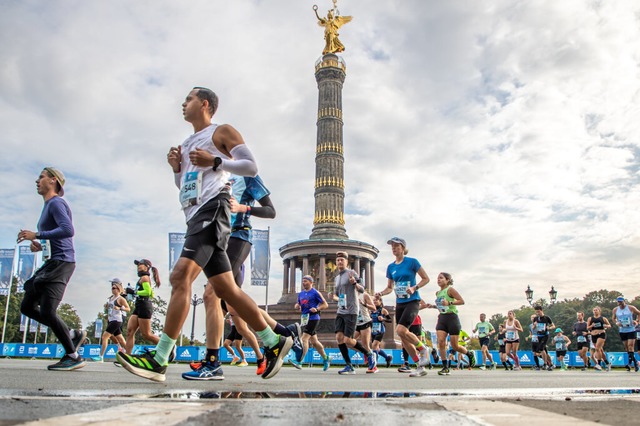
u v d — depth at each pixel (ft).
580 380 28.43
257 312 17.06
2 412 8.02
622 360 119.34
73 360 27.58
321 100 190.90
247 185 26.66
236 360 52.39
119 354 16.08
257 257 96.73
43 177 27.22
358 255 172.76
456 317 42.93
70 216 26.86
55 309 26.76
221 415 8.17
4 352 120.78
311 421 7.72
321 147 185.16
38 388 13.38
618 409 9.80
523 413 8.88
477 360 108.27
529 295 112.16
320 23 200.85
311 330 46.24
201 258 16.11
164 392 12.12
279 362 17.38
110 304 51.83
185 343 221.66
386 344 144.25
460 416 8.39
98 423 6.83
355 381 23.24
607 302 374.02
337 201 180.24
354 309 40.86
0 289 129.70
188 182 16.97
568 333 356.18
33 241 27.04
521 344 410.72
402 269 38.01
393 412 8.92
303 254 172.04
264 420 7.73
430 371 53.62
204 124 18.83
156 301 215.31
